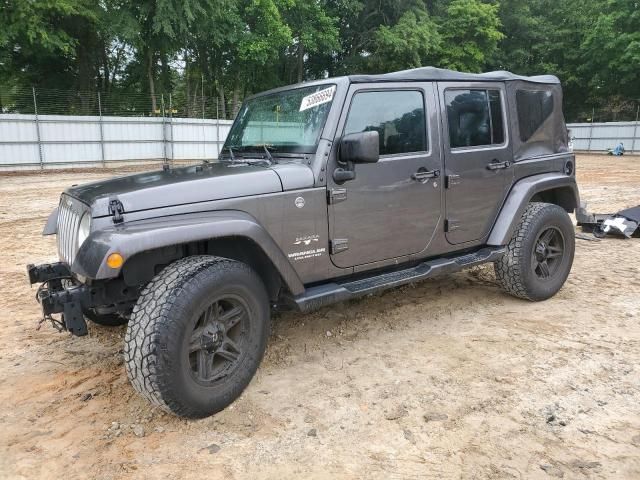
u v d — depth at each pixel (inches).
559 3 1732.3
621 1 1454.2
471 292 209.6
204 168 149.8
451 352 155.9
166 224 116.0
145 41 1047.6
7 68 1051.9
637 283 218.5
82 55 1069.8
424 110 161.9
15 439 115.6
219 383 122.2
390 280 156.3
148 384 110.4
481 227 181.2
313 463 106.7
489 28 1422.2
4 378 143.7
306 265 140.7
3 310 196.9
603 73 1547.7
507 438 114.0
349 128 144.9
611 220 310.7
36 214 435.5
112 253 106.3
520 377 140.2
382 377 141.5
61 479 102.7
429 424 119.6
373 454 109.3
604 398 129.2
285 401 130.0
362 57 1364.4
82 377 143.8
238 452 110.4
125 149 992.9
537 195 207.2
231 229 121.2
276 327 176.1
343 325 177.6
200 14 997.2
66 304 117.3
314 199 138.8
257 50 1075.3
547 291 194.1
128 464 106.9
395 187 154.3
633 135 1347.2
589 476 102.0
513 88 188.2
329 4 1350.9
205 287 115.0
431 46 1309.1
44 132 895.7
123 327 179.0
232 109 1266.0
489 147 179.8
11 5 863.7
